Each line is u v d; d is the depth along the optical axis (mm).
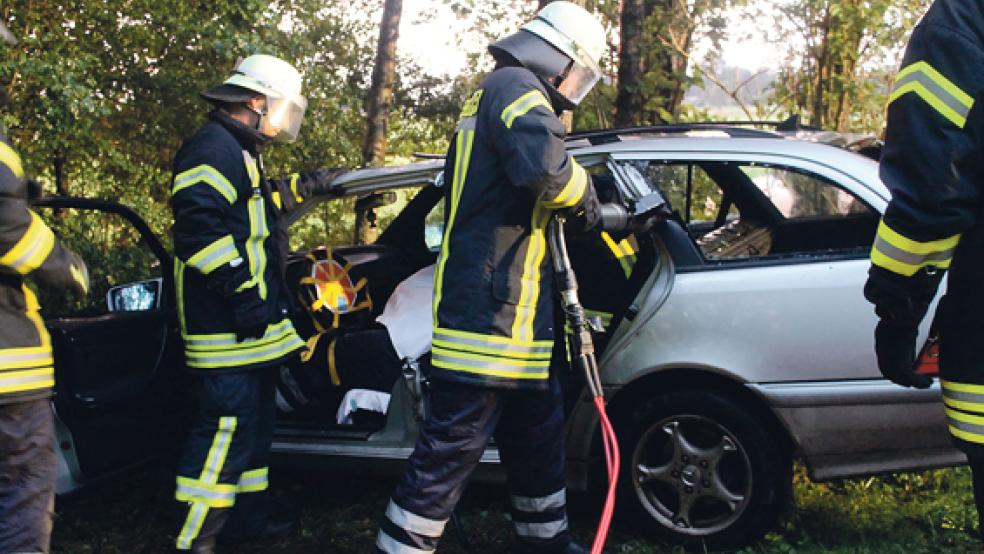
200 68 7195
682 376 3551
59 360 3510
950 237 2033
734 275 3482
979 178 1999
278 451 3941
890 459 3354
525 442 3125
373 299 4582
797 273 3428
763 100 8016
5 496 2752
